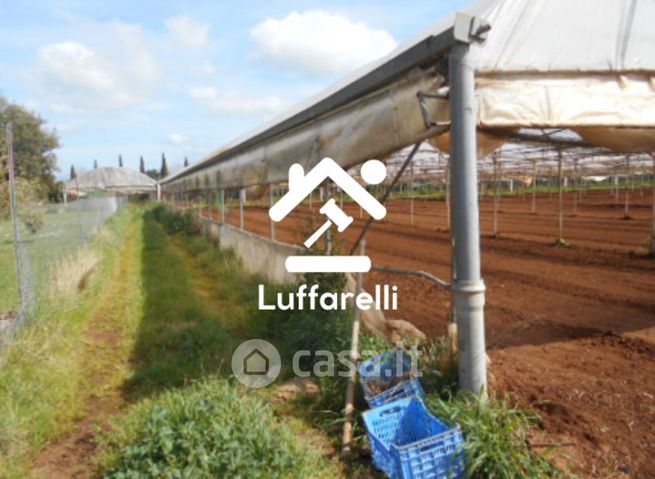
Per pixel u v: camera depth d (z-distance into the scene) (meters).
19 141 32.91
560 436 4.13
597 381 5.14
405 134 4.62
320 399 4.82
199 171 18.80
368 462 3.95
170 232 23.98
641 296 8.46
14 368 5.36
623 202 28.95
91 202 22.86
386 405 4.01
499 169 20.41
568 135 8.53
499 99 4.48
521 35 4.57
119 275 12.01
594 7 4.79
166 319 7.86
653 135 6.77
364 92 5.20
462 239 4.16
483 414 3.81
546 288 9.37
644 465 3.76
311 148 6.73
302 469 3.66
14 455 4.03
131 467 3.58
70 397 5.16
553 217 23.08
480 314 4.20
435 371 4.53
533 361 5.76
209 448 3.60
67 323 7.29
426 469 3.39
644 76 5.01
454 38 3.86
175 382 5.51
